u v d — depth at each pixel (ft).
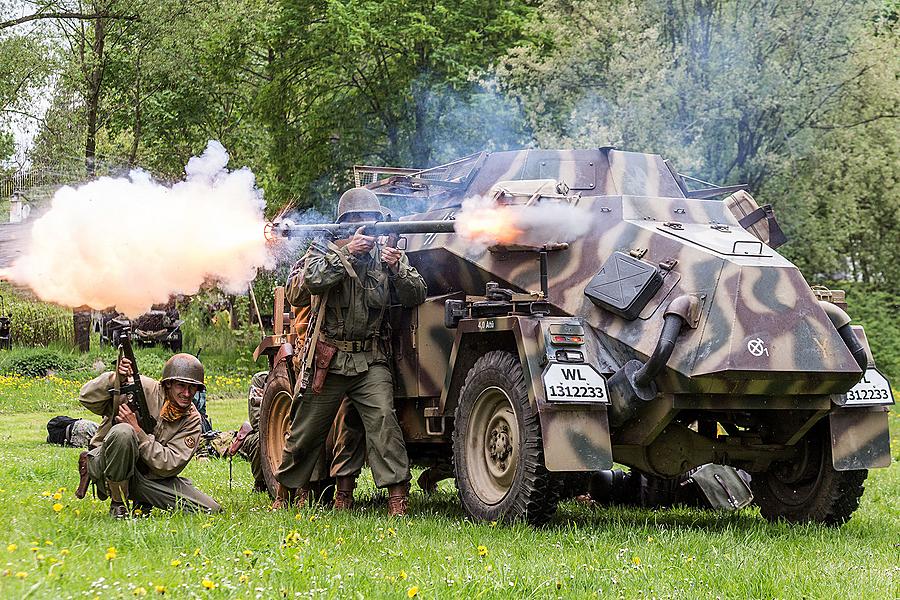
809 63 70.44
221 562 17.11
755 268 23.24
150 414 23.66
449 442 28.45
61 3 87.97
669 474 25.76
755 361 22.50
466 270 27.35
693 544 21.54
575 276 25.25
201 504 24.00
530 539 21.62
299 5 88.02
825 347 23.13
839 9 69.97
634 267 24.14
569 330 23.48
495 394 24.88
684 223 26.12
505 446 24.56
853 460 25.32
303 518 23.34
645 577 17.75
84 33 94.17
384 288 26.32
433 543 20.61
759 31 69.31
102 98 98.02
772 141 71.72
